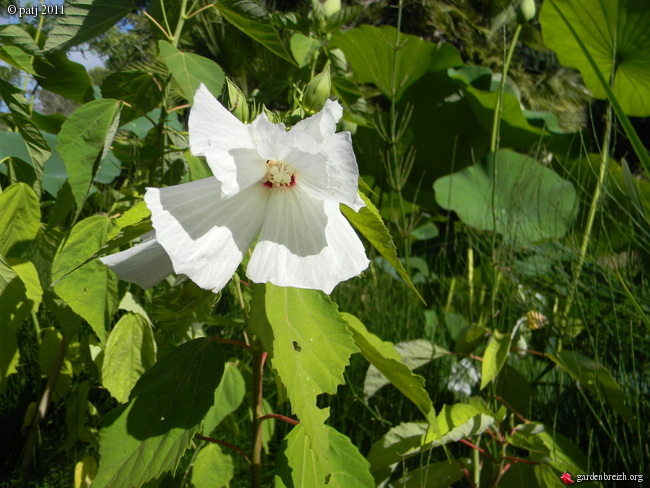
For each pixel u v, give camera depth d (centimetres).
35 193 59
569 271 87
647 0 85
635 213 74
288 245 33
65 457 75
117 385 58
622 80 100
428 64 148
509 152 121
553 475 56
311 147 30
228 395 62
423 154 163
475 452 64
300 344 39
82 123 53
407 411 81
